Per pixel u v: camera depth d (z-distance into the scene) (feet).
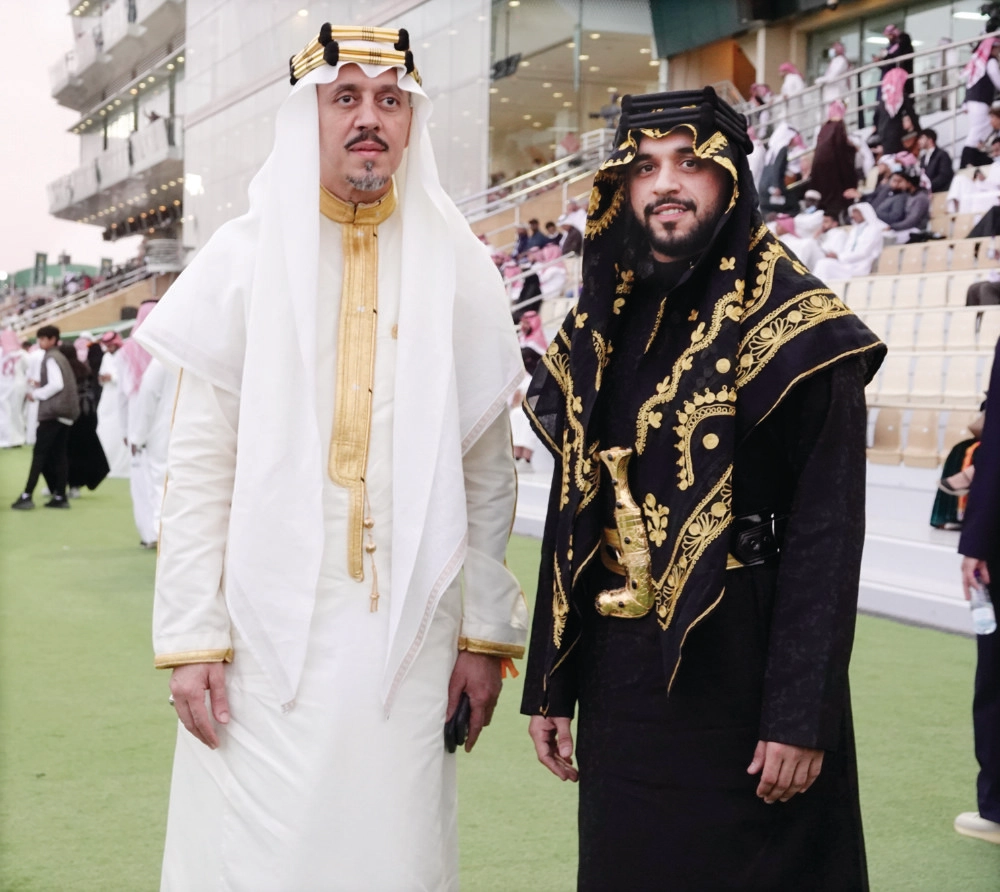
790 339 5.45
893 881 8.53
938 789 10.30
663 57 57.98
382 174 6.20
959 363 23.34
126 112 100.07
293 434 6.07
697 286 5.72
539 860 8.86
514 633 6.75
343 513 6.18
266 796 6.07
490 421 6.61
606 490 5.88
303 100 6.19
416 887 6.25
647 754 5.59
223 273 6.30
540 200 56.08
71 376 31.22
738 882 5.49
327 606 6.14
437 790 6.40
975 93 35.14
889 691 13.12
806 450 5.50
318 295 6.34
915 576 17.80
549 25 59.57
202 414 6.24
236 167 68.80
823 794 5.63
